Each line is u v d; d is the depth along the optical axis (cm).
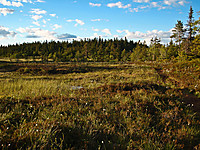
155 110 623
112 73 2316
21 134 365
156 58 6744
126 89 973
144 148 374
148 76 1705
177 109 620
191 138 424
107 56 10225
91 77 1962
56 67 3338
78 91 983
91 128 438
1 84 1207
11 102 637
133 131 447
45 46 12094
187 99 796
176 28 5159
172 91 902
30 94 831
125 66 3253
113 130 446
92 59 10331
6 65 3597
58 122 439
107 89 962
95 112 582
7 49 13425
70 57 10019
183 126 488
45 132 366
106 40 13838
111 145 372
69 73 2686
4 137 348
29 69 2912
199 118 574
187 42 4044
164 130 478
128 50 12406
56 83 1405
